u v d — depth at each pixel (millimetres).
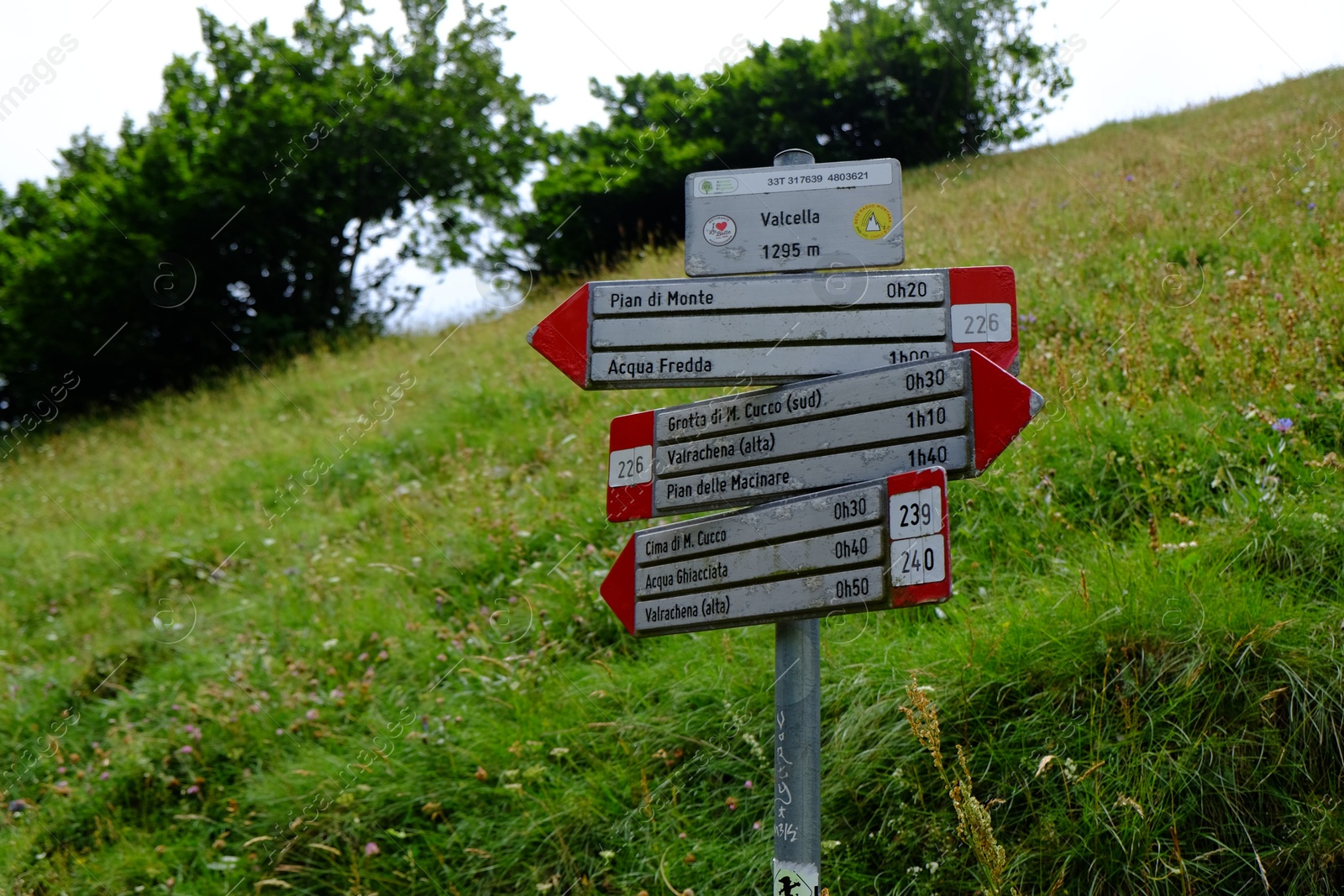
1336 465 3555
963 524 4223
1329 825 2605
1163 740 2852
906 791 3025
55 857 4039
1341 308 4879
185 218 16500
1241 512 3576
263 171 16469
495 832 3436
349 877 3443
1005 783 2914
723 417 2285
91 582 6992
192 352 17047
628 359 2334
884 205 2236
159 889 3797
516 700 3941
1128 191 8539
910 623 3682
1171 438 4102
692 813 3275
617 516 2412
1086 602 3148
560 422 7031
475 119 17766
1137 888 2639
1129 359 4793
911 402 2057
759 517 2166
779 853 2049
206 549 6941
